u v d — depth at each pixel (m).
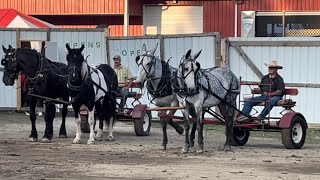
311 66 22.61
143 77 15.94
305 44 22.56
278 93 17.33
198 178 12.40
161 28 34.56
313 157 15.42
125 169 13.41
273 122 18.41
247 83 18.02
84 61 17.14
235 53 23.27
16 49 17.55
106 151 16.16
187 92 15.28
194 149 16.69
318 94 22.56
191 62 15.26
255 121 17.17
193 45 23.62
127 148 16.77
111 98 18.45
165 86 16.03
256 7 33.59
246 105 17.50
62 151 16.09
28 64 17.47
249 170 13.38
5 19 27.59
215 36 23.19
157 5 34.47
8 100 25.69
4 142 17.78
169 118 16.52
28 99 18.02
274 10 33.47
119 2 33.19
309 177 12.62
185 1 34.25
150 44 24.23
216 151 16.36
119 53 24.81
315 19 33.19
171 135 20.25
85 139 18.70
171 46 23.98
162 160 14.71
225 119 16.64
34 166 13.78
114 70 19.66
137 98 20.17
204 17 34.12
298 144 17.08
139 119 19.56
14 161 14.47
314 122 22.66
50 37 25.39
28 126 21.89
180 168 13.58
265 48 23.02
